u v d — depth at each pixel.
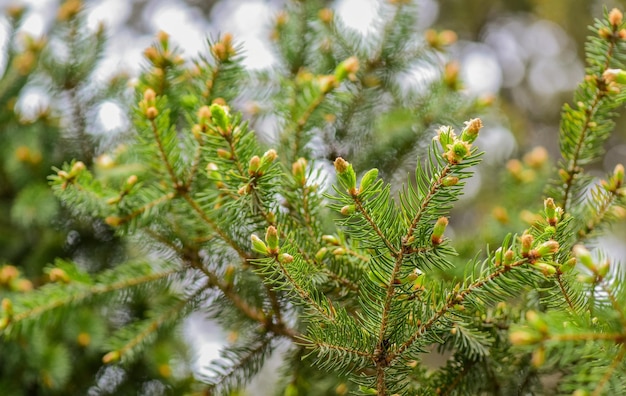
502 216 0.91
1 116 1.08
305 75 0.91
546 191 0.81
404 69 1.02
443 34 1.01
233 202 0.75
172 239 0.83
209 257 0.84
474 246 0.92
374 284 0.71
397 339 0.72
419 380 0.78
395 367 0.72
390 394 0.72
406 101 1.01
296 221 0.79
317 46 1.01
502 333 0.78
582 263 0.66
